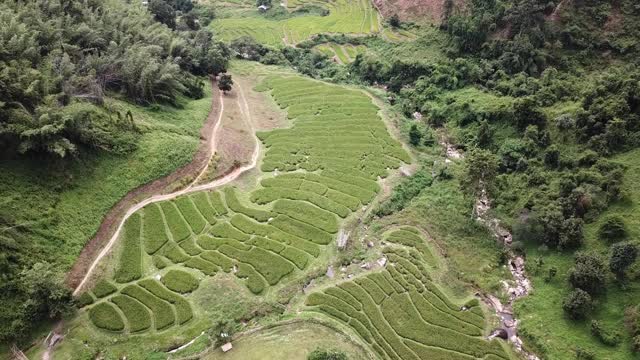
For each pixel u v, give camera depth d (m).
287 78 100.38
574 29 85.75
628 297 50.25
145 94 74.38
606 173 60.28
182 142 69.62
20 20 66.25
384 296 53.91
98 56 73.75
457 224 64.00
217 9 148.62
